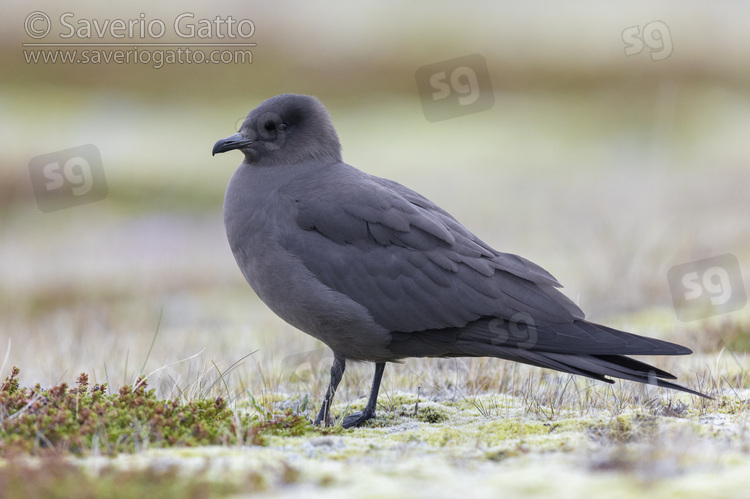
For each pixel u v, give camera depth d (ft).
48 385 29.71
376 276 25.94
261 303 52.95
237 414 22.57
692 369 30.76
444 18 116.16
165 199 76.95
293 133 28.86
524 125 96.63
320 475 17.07
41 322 48.80
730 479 16.11
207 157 87.30
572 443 20.10
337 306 25.90
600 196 68.85
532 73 108.58
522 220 66.44
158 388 29.45
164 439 20.42
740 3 117.80
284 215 26.89
